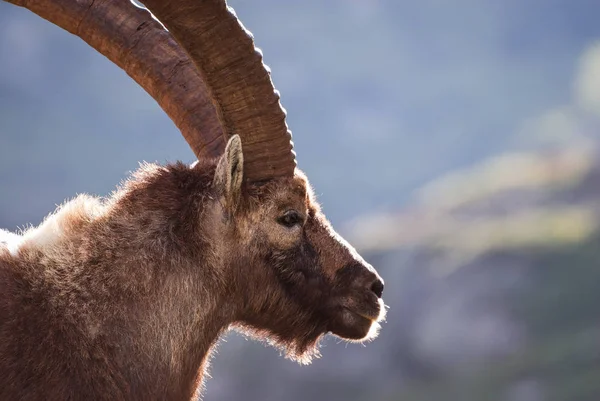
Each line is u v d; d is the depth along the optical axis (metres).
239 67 19.73
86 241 18.98
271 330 21.62
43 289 18.23
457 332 134.62
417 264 149.88
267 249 20.77
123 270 18.94
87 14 22.17
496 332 133.50
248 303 20.89
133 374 18.56
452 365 129.88
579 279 139.75
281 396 129.88
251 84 19.94
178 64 22.23
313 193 21.92
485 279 142.88
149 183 20.05
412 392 128.12
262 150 20.52
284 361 132.75
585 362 121.75
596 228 153.38
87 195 20.05
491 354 131.25
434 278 144.62
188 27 19.08
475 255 148.38
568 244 148.88
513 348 129.88
